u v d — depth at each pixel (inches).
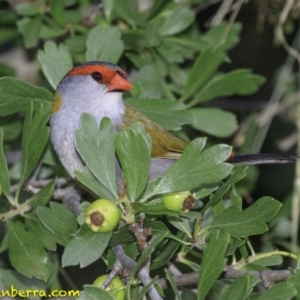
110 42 413.7
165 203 297.4
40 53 411.5
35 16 450.6
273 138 599.5
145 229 300.4
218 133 443.8
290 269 296.8
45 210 305.3
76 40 438.6
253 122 477.1
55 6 434.0
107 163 289.7
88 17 464.1
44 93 405.1
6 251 479.2
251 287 257.4
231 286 253.4
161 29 455.8
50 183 341.1
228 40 479.5
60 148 412.8
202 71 430.6
